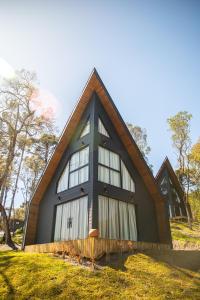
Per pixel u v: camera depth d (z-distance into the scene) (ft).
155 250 39.96
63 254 33.04
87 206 42.91
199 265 33.86
